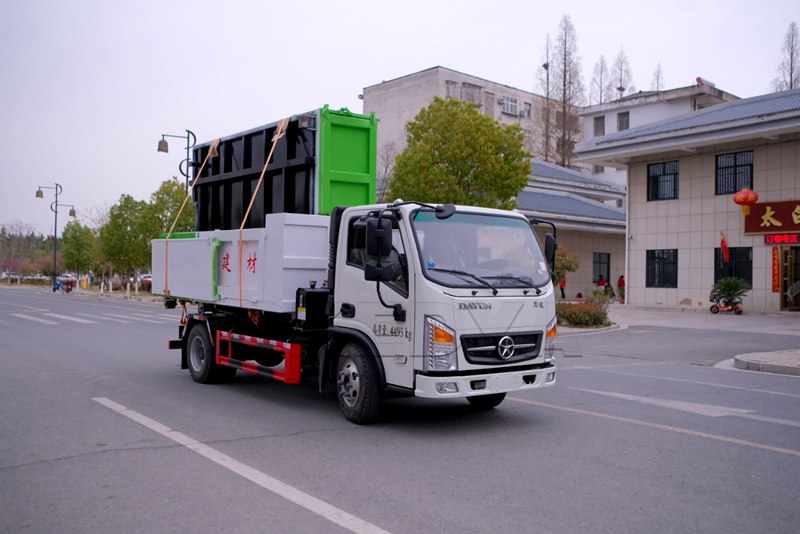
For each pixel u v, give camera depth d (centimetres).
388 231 663
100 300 4009
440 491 521
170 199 3947
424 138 2055
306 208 871
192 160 1149
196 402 881
